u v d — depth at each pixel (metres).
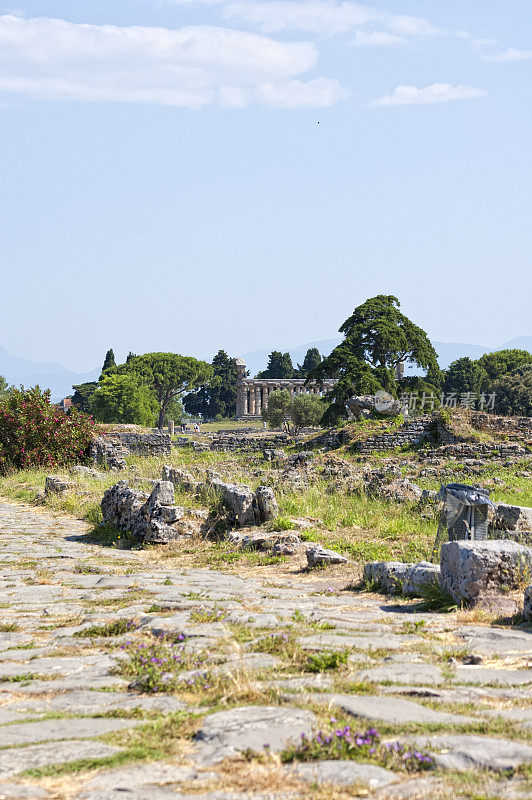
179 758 3.76
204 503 16.48
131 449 40.25
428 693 4.73
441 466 26.81
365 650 6.02
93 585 10.29
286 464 30.17
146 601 8.88
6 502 22.77
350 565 11.27
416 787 3.28
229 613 7.72
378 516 15.71
